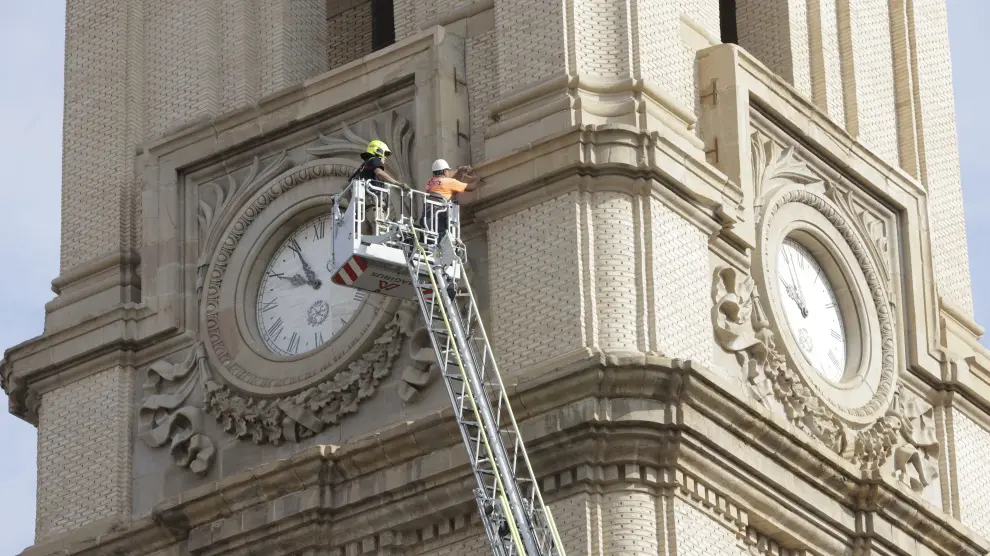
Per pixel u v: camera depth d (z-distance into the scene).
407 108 88.12
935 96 97.81
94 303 91.12
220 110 91.94
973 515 92.38
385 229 83.62
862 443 89.00
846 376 90.25
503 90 86.62
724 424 83.69
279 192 89.12
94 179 92.81
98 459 89.44
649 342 83.38
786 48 93.81
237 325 88.62
